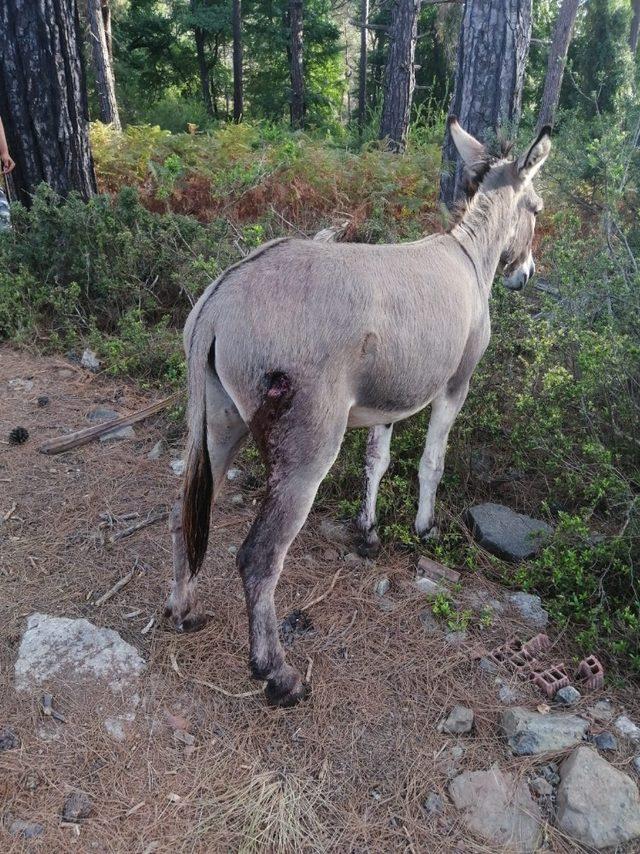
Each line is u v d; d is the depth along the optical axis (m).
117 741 2.47
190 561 2.64
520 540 3.65
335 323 2.47
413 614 3.20
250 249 5.71
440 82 24.39
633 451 3.99
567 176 6.14
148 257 6.20
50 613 3.03
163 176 7.86
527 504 4.12
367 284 2.59
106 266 6.03
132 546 3.51
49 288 6.03
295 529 2.55
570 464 3.91
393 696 2.75
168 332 5.70
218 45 28.42
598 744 2.56
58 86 6.54
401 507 3.98
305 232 6.38
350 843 2.20
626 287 4.26
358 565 3.53
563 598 3.14
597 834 2.22
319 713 2.64
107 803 2.27
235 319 2.41
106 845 2.14
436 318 2.88
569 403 4.17
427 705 2.72
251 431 2.55
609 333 4.12
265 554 2.52
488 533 3.69
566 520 3.24
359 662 2.91
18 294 5.82
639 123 5.43
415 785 2.39
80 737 2.48
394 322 2.67
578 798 2.28
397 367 2.74
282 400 2.42
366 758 2.48
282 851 2.16
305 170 8.30
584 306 4.69
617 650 2.89
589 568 3.39
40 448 4.26
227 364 2.45
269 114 26.14
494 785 2.38
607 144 5.13
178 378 5.04
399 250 2.90
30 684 2.66
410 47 14.73
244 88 28.09
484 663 2.93
